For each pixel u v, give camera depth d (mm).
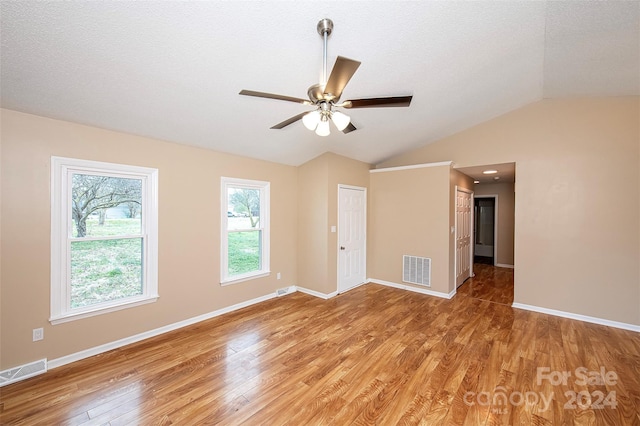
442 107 3492
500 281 5348
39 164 2332
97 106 2344
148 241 3008
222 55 1983
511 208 6555
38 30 1581
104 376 2270
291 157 4273
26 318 2281
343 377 2270
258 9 1649
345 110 3197
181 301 3256
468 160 4328
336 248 4527
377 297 4391
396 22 1943
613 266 3314
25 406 1915
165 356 2588
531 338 2959
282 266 4500
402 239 4891
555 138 3635
